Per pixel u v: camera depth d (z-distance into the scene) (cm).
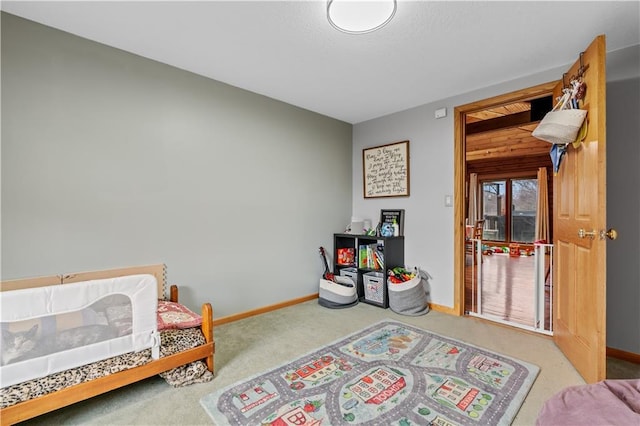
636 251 221
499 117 429
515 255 700
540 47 224
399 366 209
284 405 168
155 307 177
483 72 264
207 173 282
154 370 175
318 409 165
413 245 352
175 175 262
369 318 307
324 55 237
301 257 363
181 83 264
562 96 225
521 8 179
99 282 161
